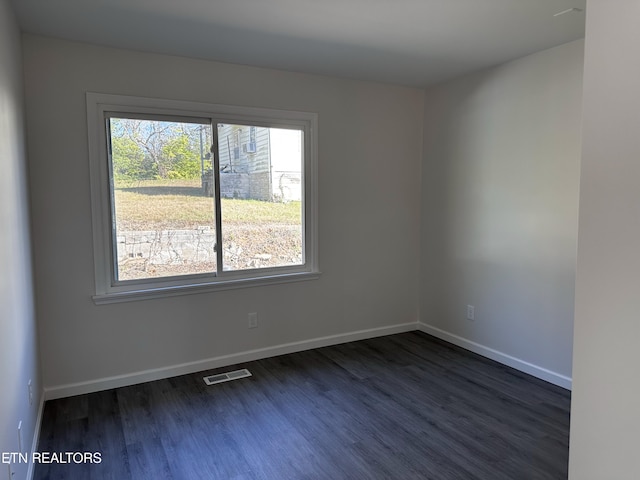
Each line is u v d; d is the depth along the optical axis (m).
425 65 3.41
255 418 2.66
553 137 3.04
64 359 2.93
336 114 3.80
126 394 2.99
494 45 2.96
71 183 2.88
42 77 2.76
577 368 1.47
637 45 1.25
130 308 3.12
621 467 1.36
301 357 3.68
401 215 4.23
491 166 3.54
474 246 3.74
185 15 2.44
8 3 2.15
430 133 4.15
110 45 2.90
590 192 1.39
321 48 3.00
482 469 2.16
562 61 2.96
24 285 2.27
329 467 2.18
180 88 3.17
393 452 2.30
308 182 3.76
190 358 3.35
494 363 3.54
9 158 1.99
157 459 2.25
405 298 4.34
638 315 1.29
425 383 3.16
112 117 3.01
